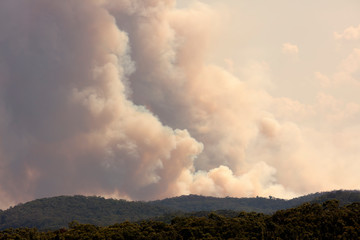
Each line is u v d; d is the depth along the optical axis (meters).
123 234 171.88
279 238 154.88
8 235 178.12
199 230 171.25
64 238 170.25
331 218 159.38
